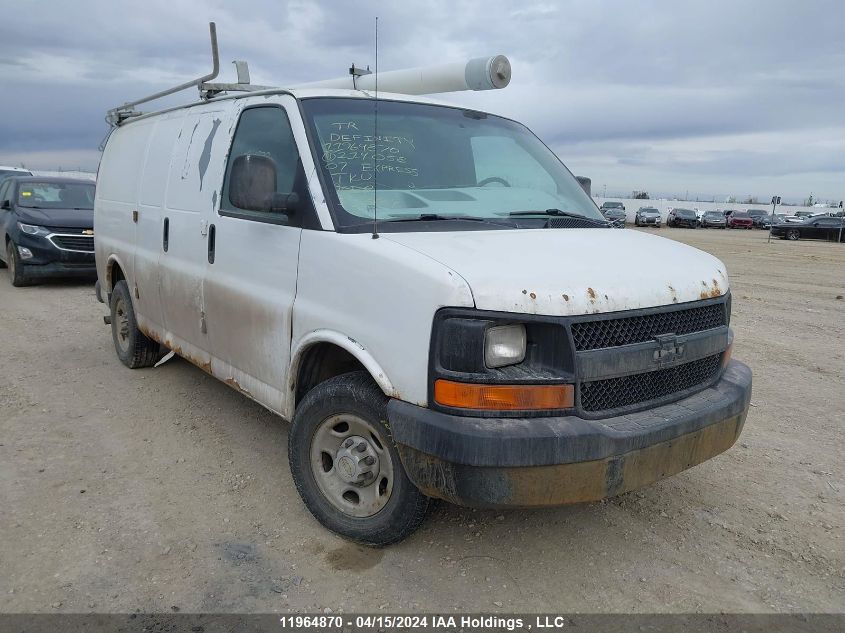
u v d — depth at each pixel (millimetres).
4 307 9344
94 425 4953
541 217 3838
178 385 5863
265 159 3479
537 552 3428
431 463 2826
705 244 28812
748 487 4234
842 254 23484
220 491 3990
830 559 3447
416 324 2836
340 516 3422
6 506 3746
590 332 2832
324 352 3566
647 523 3752
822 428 5273
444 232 3342
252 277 3889
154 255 5188
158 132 5453
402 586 3119
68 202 11977
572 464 2719
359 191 3518
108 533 3506
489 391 2701
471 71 4504
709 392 3346
